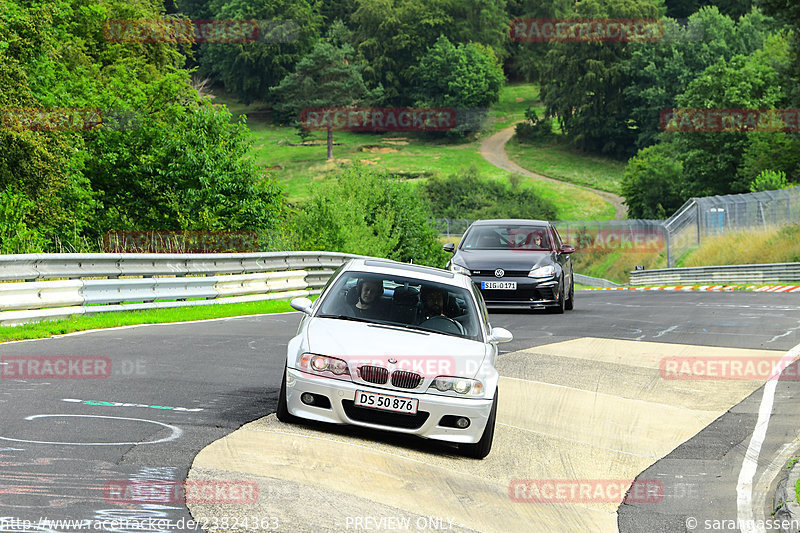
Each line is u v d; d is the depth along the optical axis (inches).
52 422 509.7
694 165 6181.1
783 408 734.5
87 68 3115.2
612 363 931.3
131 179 2869.1
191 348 879.7
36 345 838.5
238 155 2891.2
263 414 581.3
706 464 567.2
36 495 373.4
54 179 2277.3
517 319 1336.1
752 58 6761.8
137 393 619.8
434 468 508.1
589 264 5570.9
